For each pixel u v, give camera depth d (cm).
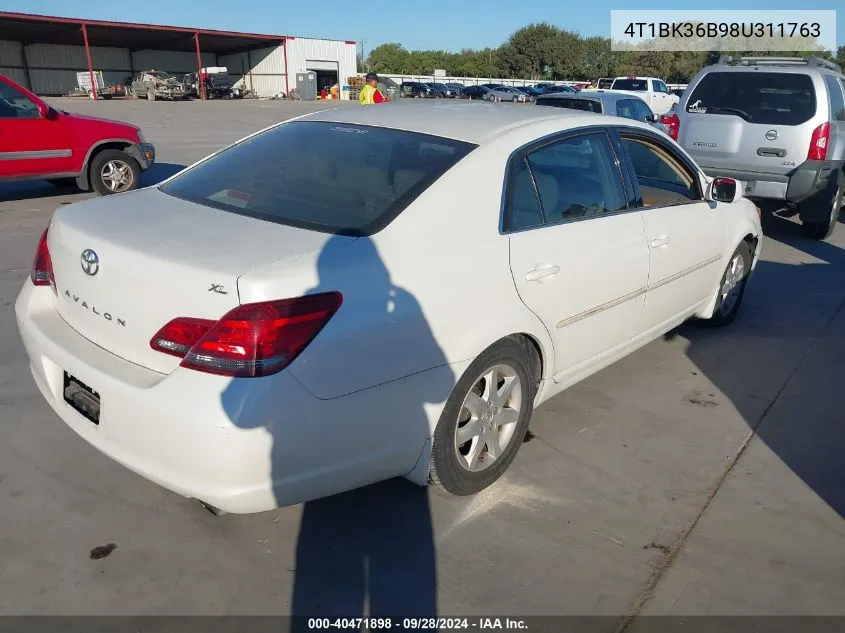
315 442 227
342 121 337
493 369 288
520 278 287
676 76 6262
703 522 293
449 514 290
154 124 2272
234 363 213
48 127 873
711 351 476
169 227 257
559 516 292
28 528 270
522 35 7612
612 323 356
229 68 5603
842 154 781
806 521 296
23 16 3834
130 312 236
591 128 352
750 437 364
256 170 307
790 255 745
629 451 345
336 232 250
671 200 410
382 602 243
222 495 219
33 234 724
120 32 4391
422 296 249
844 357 472
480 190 280
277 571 255
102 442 241
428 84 4841
